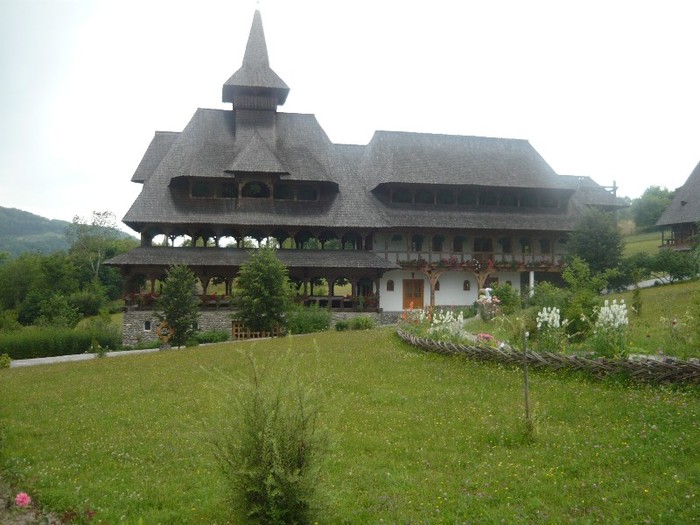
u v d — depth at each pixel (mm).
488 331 30344
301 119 55500
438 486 9477
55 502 9625
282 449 7473
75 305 79938
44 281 88625
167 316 36188
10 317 61562
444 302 55719
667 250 56594
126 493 9898
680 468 9344
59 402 18062
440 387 16828
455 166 57469
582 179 65875
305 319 41656
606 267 49625
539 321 19469
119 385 20703
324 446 7789
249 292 36906
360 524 8312
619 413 12430
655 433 10938
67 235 107750
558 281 58781
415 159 57500
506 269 55594
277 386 7930
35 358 44250
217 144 51375
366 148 61156
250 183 50281
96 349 43875
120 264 44125
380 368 20516
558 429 11938
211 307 45531
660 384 14125
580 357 16375
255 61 53969
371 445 11789
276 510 7371
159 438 13242
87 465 11570
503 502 8719
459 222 54344
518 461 10328
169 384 20125
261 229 49062
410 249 54312
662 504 8188
